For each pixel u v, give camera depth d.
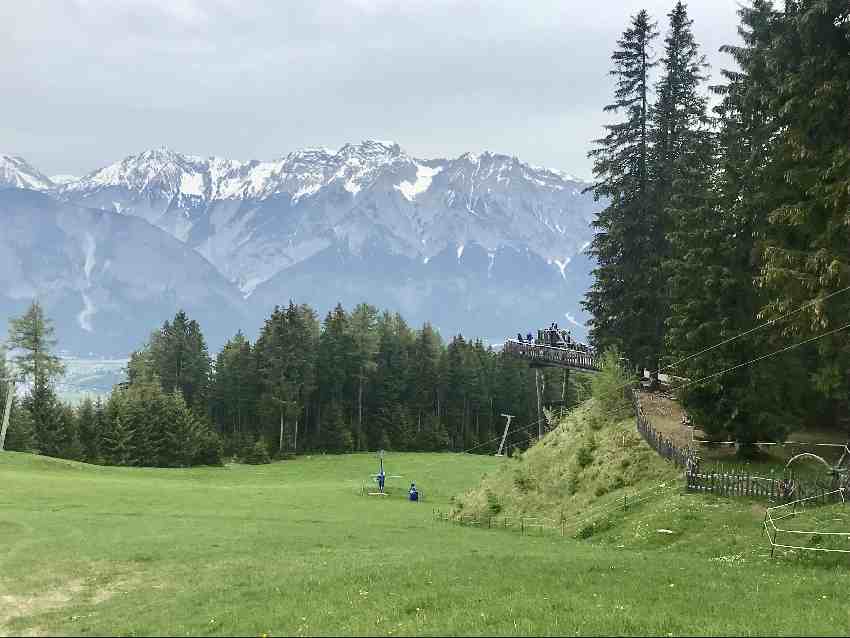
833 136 31.25
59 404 102.31
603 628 14.79
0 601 22.05
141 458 98.00
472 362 127.62
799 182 32.06
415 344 132.75
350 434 111.19
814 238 32.19
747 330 36.12
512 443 126.88
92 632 17.70
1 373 97.81
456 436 124.25
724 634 14.27
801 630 14.59
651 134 48.78
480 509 47.75
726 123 42.41
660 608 16.83
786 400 38.41
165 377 119.38
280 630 16.00
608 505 38.62
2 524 35.97
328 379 117.94
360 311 117.62
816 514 28.41
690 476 35.31
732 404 36.53
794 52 33.22
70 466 72.00
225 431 121.56
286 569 24.84
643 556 26.80
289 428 112.25
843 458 34.91
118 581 24.48
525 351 68.44
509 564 23.64
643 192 48.69
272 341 111.88
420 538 35.06
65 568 26.12
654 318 49.06
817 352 37.59
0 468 65.38
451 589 19.22
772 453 37.94
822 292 30.08
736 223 37.19
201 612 18.95
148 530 35.56
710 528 30.52
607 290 50.69
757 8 37.97
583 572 21.88
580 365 60.34
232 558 27.83
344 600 18.66
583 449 46.53
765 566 24.33
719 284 36.25
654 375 51.72
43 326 99.69
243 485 68.56
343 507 51.53
